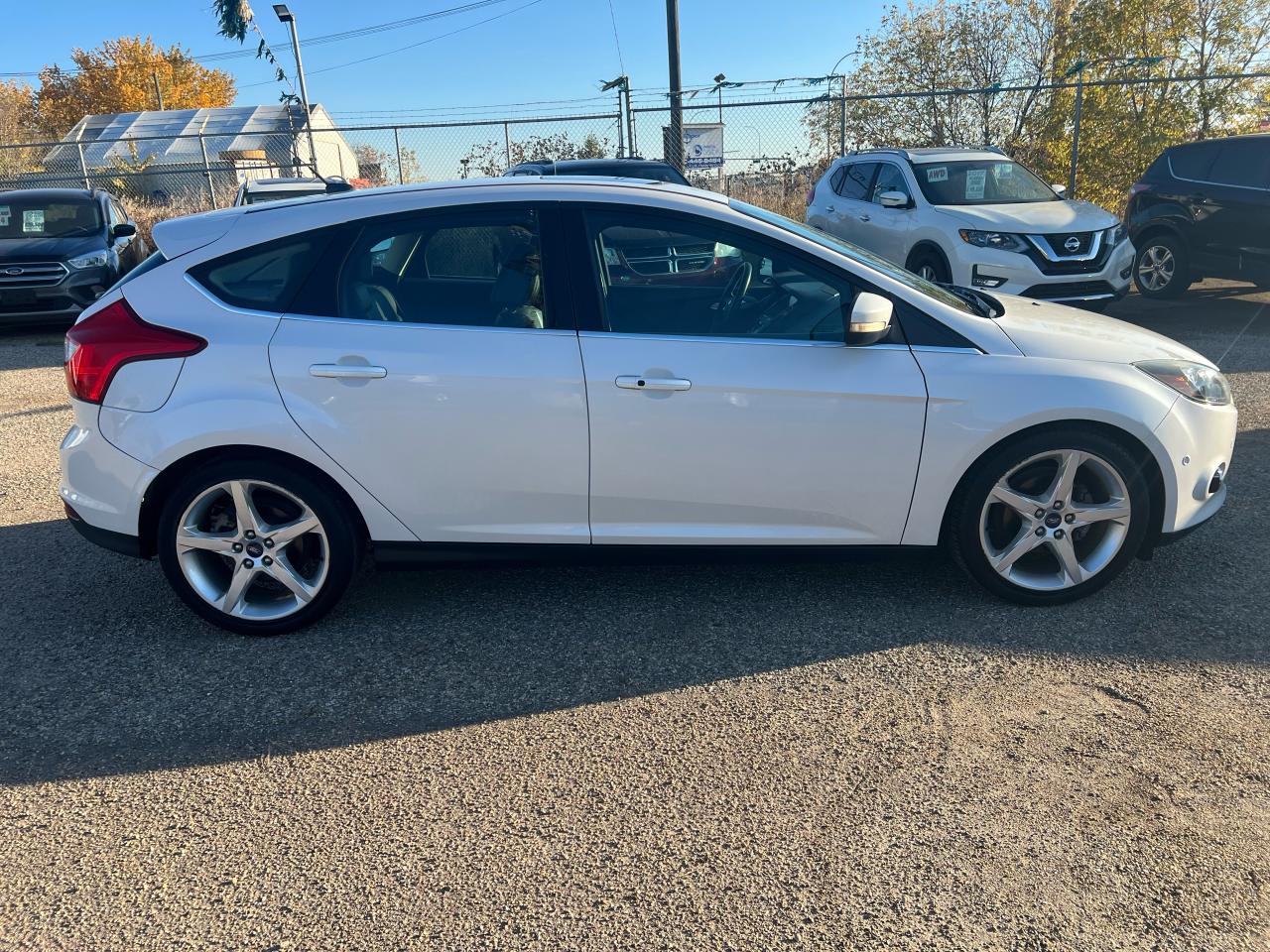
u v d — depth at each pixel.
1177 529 3.69
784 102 13.77
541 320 3.51
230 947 2.22
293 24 19.19
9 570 4.38
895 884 2.37
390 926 2.28
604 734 3.03
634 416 3.46
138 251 12.54
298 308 3.52
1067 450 3.55
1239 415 6.40
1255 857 2.42
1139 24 16.80
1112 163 16.47
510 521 3.59
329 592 3.66
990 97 17.02
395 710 3.20
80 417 3.55
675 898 2.34
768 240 3.56
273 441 3.45
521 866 2.46
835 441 3.51
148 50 49.44
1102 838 2.50
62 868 2.49
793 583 4.05
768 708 3.14
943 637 3.55
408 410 3.46
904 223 10.02
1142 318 10.16
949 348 3.54
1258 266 10.05
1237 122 16.69
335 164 30.27
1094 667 3.31
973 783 2.73
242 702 3.27
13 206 11.41
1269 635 3.49
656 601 3.93
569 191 3.59
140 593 4.13
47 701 3.28
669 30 16.00
